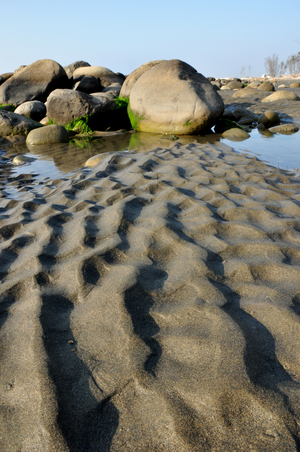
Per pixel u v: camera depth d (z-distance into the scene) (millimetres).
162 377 1188
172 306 1561
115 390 1159
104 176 3941
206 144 6277
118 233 2273
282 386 1123
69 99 8984
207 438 986
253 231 2250
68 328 1469
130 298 1603
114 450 982
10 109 10961
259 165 4441
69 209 2840
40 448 984
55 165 5395
